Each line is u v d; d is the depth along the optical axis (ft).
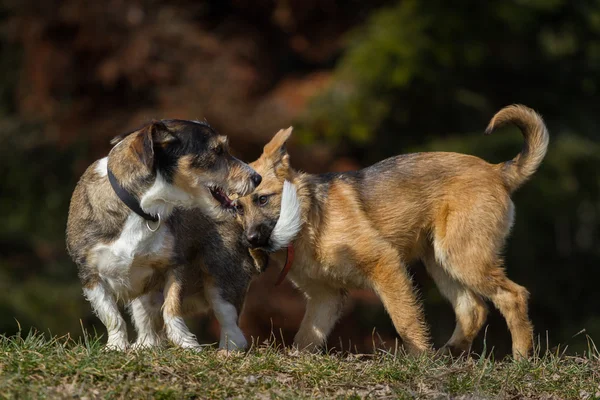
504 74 75.25
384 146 68.28
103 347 22.86
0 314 54.90
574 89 76.59
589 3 74.59
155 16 67.10
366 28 70.13
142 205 24.06
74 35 66.85
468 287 28.35
